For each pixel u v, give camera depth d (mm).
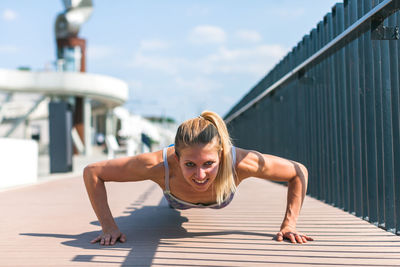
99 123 39219
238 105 8469
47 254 1684
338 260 1544
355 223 2334
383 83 2207
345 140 2875
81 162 15312
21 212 2930
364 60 2404
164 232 2111
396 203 2027
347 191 2838
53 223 2459
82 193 4262
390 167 2172
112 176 1898
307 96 3781
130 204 3303
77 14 24531
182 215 2686
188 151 1563
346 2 2754
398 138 2041
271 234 2039
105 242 1842
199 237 1981
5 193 4258
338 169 3006
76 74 22719
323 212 2764
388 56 2201
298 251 1685
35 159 5703
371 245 1784
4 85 21266
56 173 7812
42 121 31453
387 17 2188
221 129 1742
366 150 2395
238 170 1844
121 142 18078
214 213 2766
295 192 1969
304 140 3881
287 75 4246
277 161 1909
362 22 2242
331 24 3178
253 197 3727
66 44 24656
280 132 5078
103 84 24000
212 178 1629
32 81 21938
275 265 1483
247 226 2275
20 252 1725
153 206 3172
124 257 1622
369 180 2354
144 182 5828
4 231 2207
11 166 4945
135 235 2041
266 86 5785
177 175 1827
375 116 2244
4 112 23156
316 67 3529
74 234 2115
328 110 3225
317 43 3510
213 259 1573
